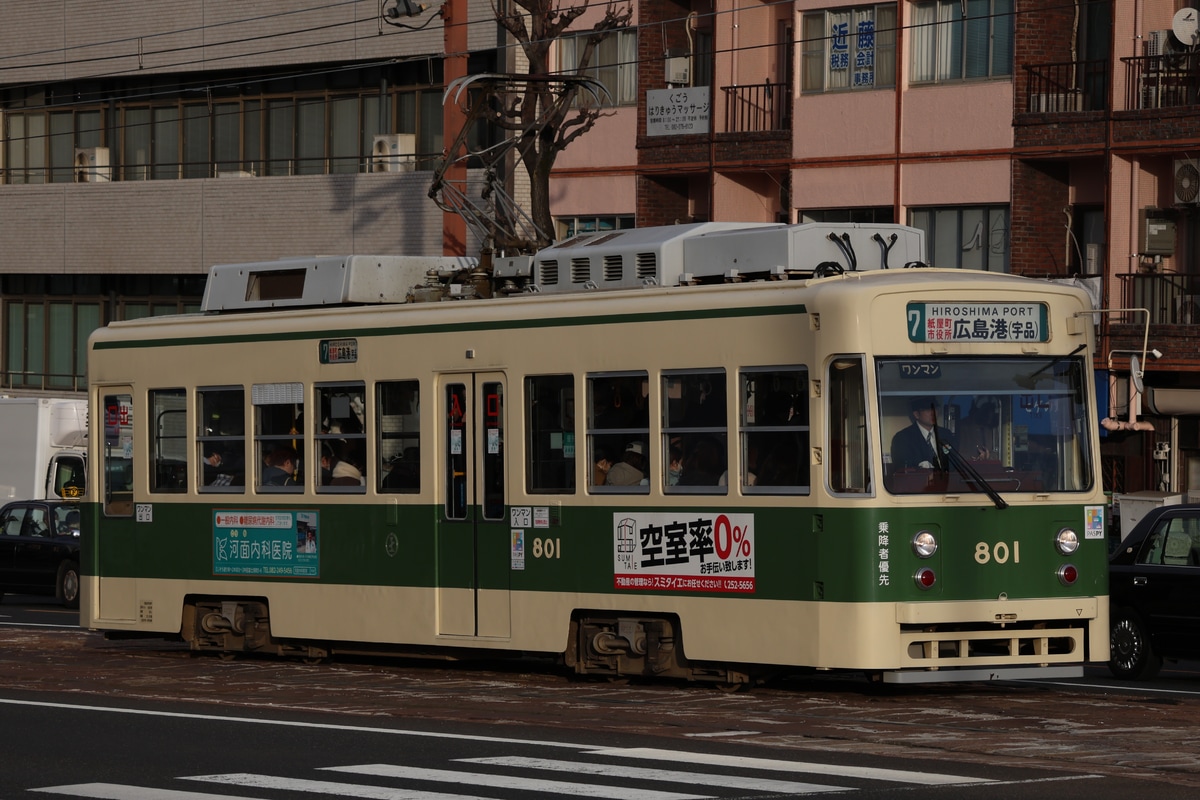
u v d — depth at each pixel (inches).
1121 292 1802.4
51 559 1737.2
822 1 1989.4
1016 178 1860.2
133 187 2551.7
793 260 903.1
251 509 1082.7
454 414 987.9
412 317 1007.0
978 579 852.6
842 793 601.0
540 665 1060.5
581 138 2186.3
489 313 973.2
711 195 2076.8
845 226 920.3
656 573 901.2
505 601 962.1
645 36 2127.2
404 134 2317.9
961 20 1903.3
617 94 2166.6
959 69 1907.0
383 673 1021.8
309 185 2384.4
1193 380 1791.3
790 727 766.5
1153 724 780.0
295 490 1059.9
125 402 1164.5
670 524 896.3
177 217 2508.6
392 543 1010.7
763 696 882.8
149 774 652.1
